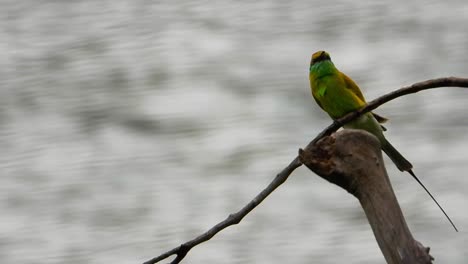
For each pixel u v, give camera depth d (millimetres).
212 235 5461
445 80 5586
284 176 5426
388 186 5285
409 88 5672
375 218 5238
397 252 5152
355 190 5312
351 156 5305
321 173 5340
